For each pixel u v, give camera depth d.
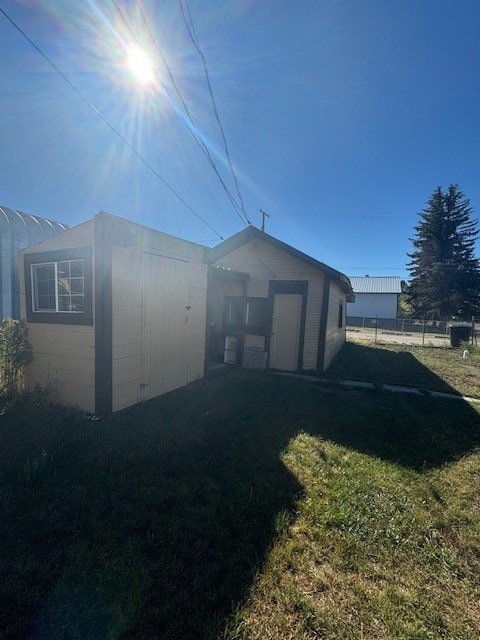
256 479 2.88
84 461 3.03
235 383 6.31
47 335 4.73
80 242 4.26
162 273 5.14
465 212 30.66
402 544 2.16
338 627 1.56
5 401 4.50
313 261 7.58
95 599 1.61
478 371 8.92
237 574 1.83
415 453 3.63
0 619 1.50
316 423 4.46
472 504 2.69
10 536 2.03
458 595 1.79
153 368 5.04
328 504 2.54
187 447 3.47
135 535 2.10
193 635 1.47
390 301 33.59
